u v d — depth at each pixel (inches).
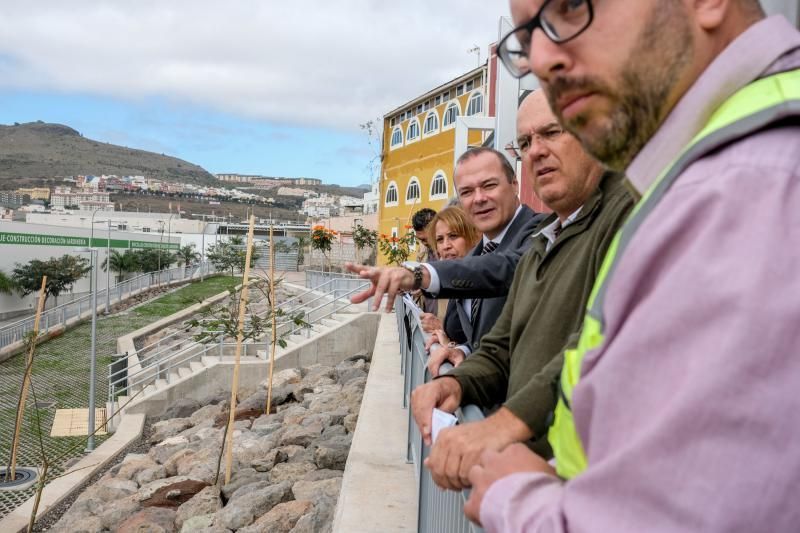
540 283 72.4
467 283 92.4
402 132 1395.2
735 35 34.7
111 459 462.6
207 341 588.7
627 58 34.4
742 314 26.0
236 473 306.0
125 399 596.1
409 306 194.4
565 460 38.5
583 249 67.3
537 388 53.6
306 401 457.4
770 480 24.9
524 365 68.7
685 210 29.5
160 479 329.7
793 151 28.3
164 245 3063.5
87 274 2239.2
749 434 25.2
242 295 365.1
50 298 2017.7
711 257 27.8
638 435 27.9
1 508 396.2
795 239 26.7
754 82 32.2
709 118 33.4
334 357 637.9
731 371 25.7
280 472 283.6
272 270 450.9
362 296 88.5
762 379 25.4
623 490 27.6
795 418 25.1
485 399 77.0
